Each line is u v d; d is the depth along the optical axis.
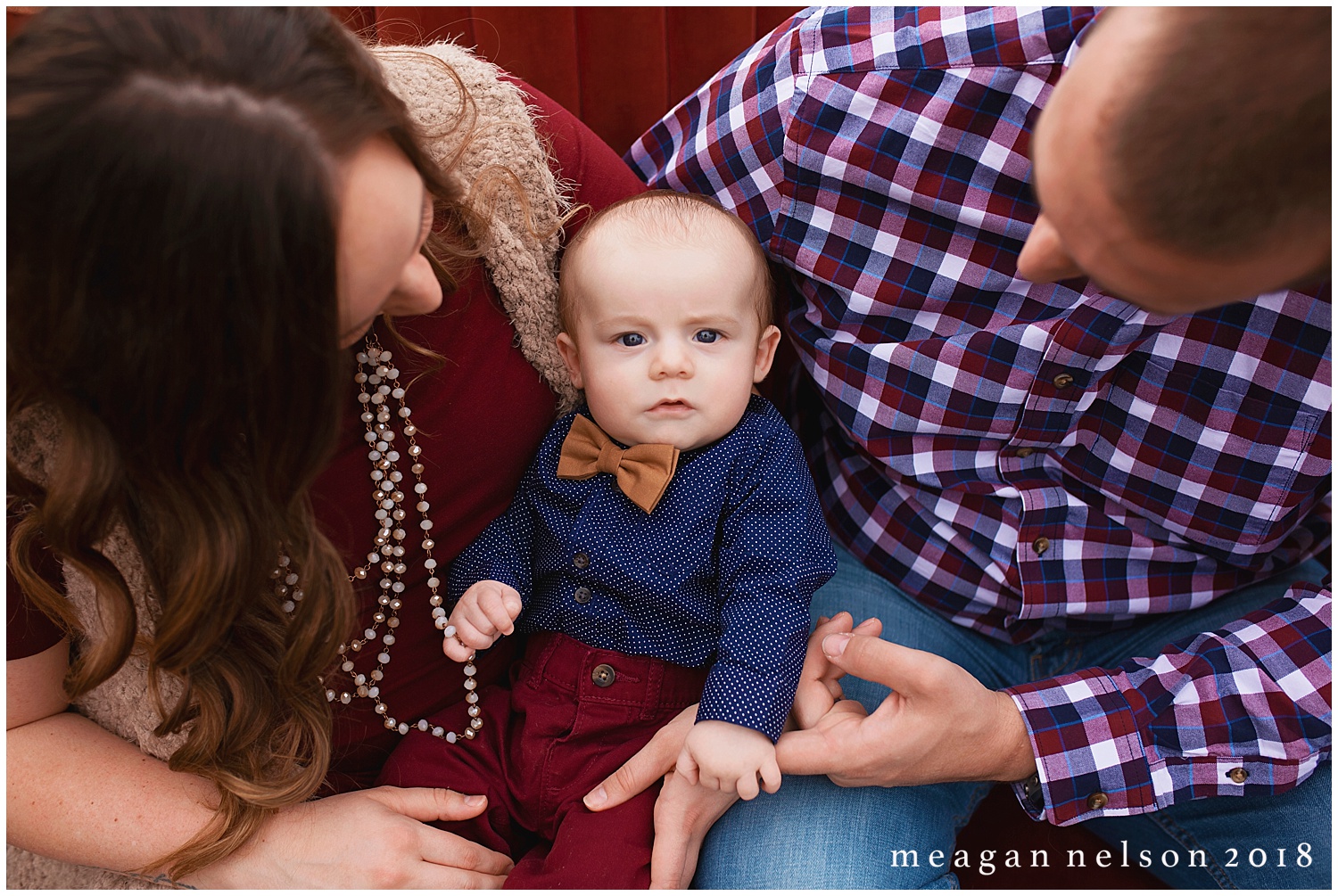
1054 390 0.91
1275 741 0.85
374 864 0.79
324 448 0.63
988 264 0.90
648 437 0.89
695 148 1.01
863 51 0.87
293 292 0.54
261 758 0.79
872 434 1.00
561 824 0.87
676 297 0.85
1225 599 1.05
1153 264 0.50
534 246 0.88
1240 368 0.85
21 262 0.52
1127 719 0.86
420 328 0.80
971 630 1.09
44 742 0.77
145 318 0.53
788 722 0.90
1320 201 0.45
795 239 0.95
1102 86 0.48
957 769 0.86
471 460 0.87
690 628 0.90
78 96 0.48
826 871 0.88
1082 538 0.98
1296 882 0.90
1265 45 0.43
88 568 0.65
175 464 0.61
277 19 0.55
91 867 0.81
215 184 0.50
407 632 0.88
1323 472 0.88
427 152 0.71
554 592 0.94
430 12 1.34
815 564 0.88
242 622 0.74
